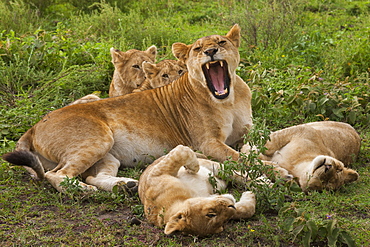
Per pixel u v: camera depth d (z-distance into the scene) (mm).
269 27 19953
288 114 13523
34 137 10562
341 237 7414
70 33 21125
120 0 26172
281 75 15820
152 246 7551
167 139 11328
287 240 7676
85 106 10930
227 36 11586
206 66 11203
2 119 12898
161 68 13773
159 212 8172
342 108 13297
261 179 9086
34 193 9547
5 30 20391
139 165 11078
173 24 23781
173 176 8703
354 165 10906
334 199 8883
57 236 7898
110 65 16594
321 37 20422
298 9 22172
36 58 16938
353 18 24969
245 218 8320
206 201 7656
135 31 20750
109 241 7711
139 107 11281
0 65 16469
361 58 17125
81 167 10016
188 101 11492
